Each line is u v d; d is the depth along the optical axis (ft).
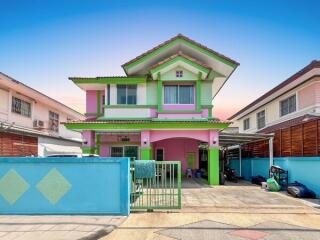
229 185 52.39
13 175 28.45
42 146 64.80
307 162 41.24
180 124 50.72
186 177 66.39
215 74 60.95
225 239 20.42
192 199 36.32
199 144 71.26
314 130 40.91
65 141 78.48
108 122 51.11
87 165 28.37
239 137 55.36
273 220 25.85
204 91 57.72
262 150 59.82
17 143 54.75
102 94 63.82
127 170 28.17
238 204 33.06
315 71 46.68
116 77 56.18
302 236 21.13
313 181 39.52
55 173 28.32
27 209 28.02
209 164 52.11
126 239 20.67
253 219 26.17
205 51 58.23
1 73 49.39
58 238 20.54
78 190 28.12
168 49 59.00
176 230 22.71
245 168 69.67
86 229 22.71
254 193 41.91
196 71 55.16
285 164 48.75
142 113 55.88
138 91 56.75
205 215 27.66
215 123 50.47
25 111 64.13
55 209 27.96
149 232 22.26
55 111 80.23
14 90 59.00
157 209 30.25
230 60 57.36
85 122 51.75
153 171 29.99
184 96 56.70
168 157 68.95
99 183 28.12
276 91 59.62
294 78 50.72
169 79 55.62
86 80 57.11
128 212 27.84
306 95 52.65
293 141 47.21
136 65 58.23
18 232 22.04
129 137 64.08
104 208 27.84
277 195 40.06
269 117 70.79
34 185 28.30
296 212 29.17
